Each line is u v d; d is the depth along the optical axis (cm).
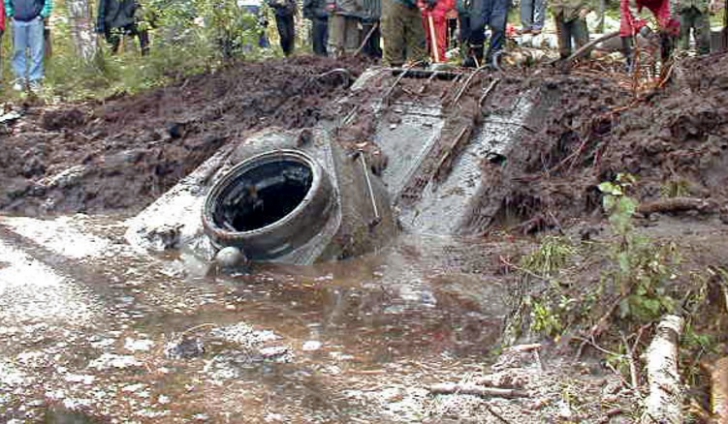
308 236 776
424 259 782
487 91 977
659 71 1052
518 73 1023
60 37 1769
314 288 707
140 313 648
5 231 875
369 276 738
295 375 540
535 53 1441
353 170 839
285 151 833
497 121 948
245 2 1541
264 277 735
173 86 1227
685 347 530
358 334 609
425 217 873
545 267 631
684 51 1189
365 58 1219
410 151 943
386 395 512
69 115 1137
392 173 928
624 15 1059
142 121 1122
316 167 799
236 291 700
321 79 1120
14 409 501
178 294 692
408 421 482
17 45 1380
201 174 936
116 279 728
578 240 726
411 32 1198
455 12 1358
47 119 1126
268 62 1212
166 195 917
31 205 980
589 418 477
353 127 988
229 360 563
